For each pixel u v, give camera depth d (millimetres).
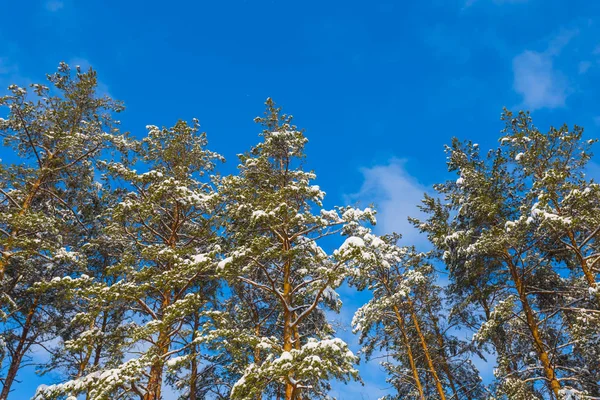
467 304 18688
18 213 15492
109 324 16500
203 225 15570
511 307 15391
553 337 16938
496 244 16016
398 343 20297
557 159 18281
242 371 12000
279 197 12938
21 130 17516
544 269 17516
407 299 19953
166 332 12273
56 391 10570
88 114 19141
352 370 9289
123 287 12078
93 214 19359
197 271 13031
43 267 16812
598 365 14852
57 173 18516
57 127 17953
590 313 15141
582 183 17250
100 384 9914
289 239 13344
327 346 9422
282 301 12297
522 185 19062
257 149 15164
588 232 16375
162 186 14164
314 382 14211
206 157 18406
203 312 12352
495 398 16234
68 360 15852
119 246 17016
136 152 17781
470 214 18859
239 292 17656
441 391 17859
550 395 15508
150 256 13438
